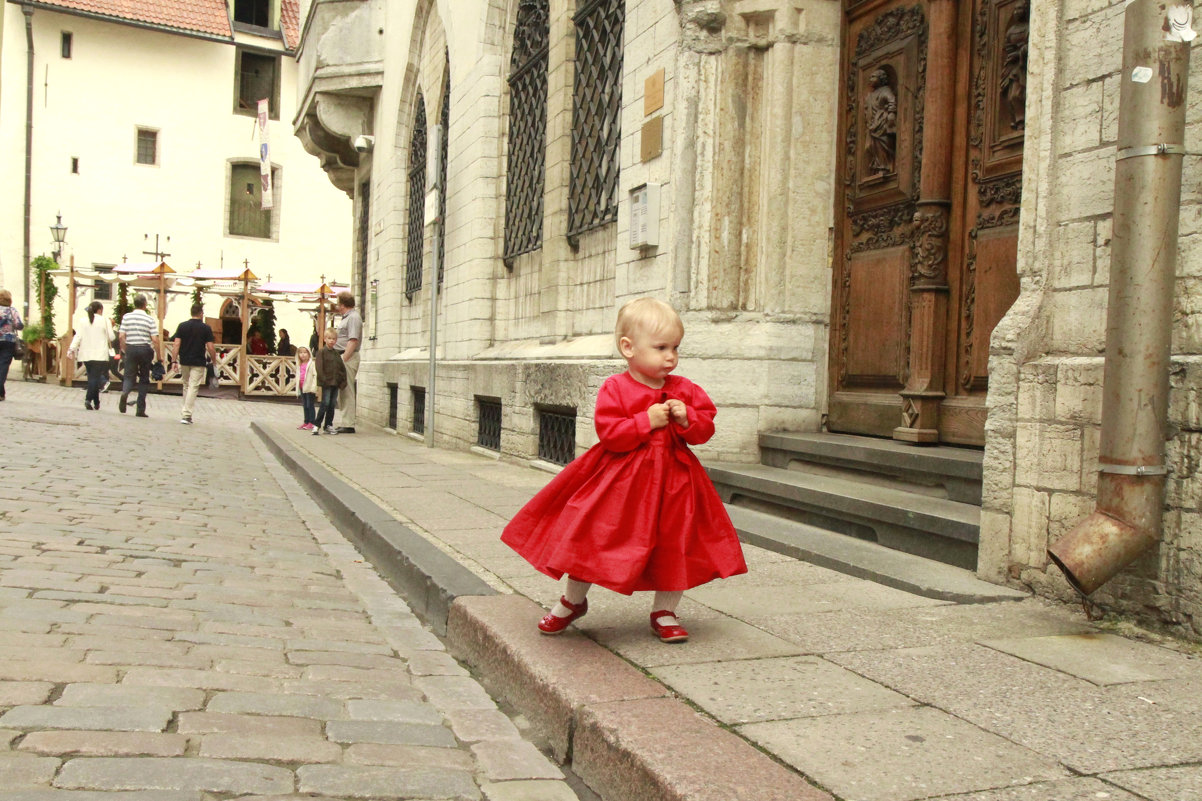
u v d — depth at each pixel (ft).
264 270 117.08
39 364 96.94
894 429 18.98
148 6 109.29
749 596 12.81
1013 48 16.11
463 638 12.07
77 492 22.21
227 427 52.21
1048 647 10.39
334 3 56.75
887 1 19.65
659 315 10.18
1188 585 10.57
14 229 103.96
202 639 11.60
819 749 7.45
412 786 7.93
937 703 8.57
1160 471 10.77
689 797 6.61
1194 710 8.43
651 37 23.48
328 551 18.89
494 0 35.78
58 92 105.81
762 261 21.26
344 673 10.91
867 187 20.24
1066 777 6.97
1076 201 12.46
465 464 31.22
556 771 8.52
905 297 18.84
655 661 9.84
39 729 8.24
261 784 7.63
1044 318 12.82
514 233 35.50
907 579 13.21
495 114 36.37
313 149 66.64
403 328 52.16
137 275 91.71
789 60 20.95
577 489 10.46
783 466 20.25
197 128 112.88
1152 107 10.68
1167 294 10.72
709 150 21.39
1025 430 12.66
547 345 30.91
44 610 12.03
